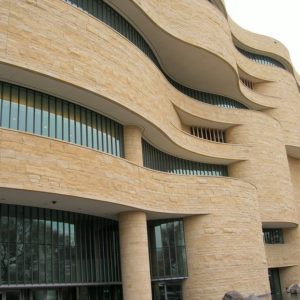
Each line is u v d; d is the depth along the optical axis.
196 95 33.72
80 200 16.78
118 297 21.56
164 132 23.12
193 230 24.53
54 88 16.98
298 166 43.16
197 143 29.02
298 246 37.34
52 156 15.44
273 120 35.56
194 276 23.98
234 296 19.55
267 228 36.62
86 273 19.23
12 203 16.42
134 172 19.78
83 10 19.88
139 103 20.34
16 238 16.44
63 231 18.56
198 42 27.16
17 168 14.25
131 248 19.78
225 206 25.61
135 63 20.81
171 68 29.89
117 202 17.89
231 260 24.75
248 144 33.28
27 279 16.34
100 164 17.41
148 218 23.77
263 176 33.03
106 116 20.12
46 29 16.38
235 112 33.62
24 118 16.23
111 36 19.34
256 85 41.44
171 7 26.30
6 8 15.38
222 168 33.06
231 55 30.61
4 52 14.85
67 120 17.97
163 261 23.83
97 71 17.97
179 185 23.70
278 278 37.25
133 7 22.09
